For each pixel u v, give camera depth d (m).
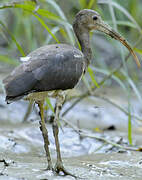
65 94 9.46
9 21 17.73
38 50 9.33
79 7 16.84
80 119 14.70
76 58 9.52
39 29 16.33
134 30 18.78
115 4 13.23
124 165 10.29
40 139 12.48
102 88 17.88
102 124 14.54
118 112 15.49
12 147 11.43
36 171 9.20
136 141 12.80
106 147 12.20
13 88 8.55
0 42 18.83
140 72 19.22
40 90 8.91
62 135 12.76
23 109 15.02
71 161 10.59
